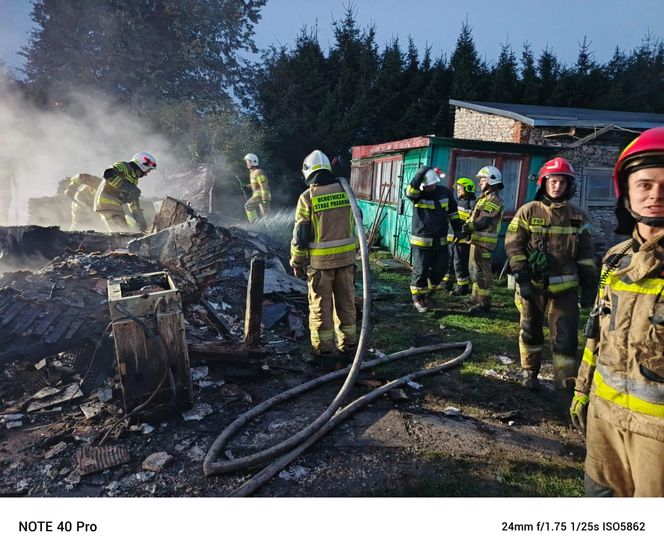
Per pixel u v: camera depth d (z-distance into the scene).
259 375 3.89
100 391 3.43
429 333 5.35
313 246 4.05
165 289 3.55
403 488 2.67
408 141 9.11
